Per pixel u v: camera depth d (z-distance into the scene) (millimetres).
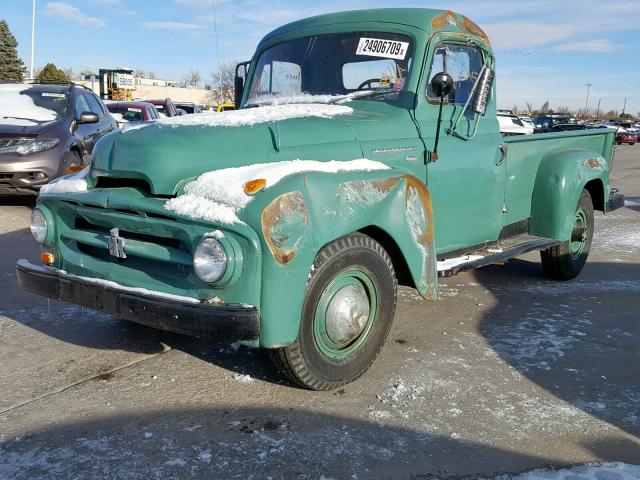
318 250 3047
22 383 3428
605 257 7340
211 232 2826
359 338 3484
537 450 2879
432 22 4234
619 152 33406
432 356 3965
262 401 3273
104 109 10750
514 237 5348
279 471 2648
